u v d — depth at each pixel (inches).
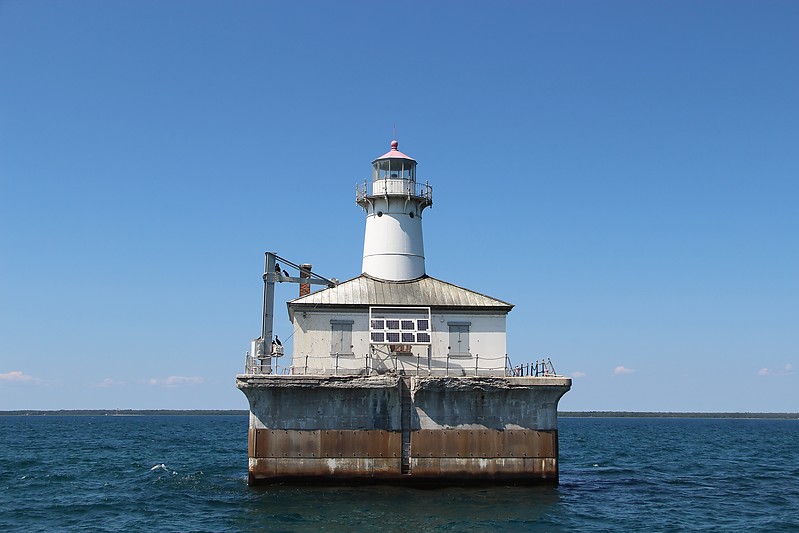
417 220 2206.0
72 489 2108.8
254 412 1755.7
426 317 1903.3
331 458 1752.0
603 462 3083.2
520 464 1768.0
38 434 5989.2
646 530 1534.2
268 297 1987.0
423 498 1699.1
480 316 1948.8
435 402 1772.9
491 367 1924.2
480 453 1764.3
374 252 2162.9
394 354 1903.3
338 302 1916.8
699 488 2192.4
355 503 1651.1
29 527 1574.8
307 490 1743.4
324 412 1761.8
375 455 1755.7
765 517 1711.4
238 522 1541.6
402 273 2133.4
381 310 1910.7
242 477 2367.1
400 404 1771.7
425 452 1758.1
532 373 1905.8
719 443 4916.3
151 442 4697.3
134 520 1626.5
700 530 1552.7
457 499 1696.6
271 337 1974.7
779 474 2652.6
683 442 5032.0
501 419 1776.6
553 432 1781.5
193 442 4729.3
